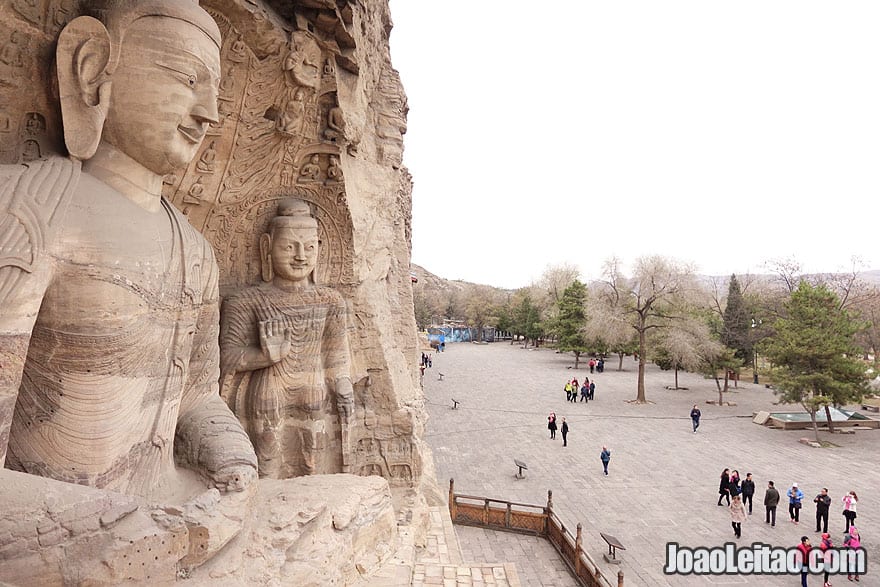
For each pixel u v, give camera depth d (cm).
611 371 4028
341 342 674
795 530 1201
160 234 327
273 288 594
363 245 725
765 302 3938
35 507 225
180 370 350
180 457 367
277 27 445
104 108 299
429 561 724
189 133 328
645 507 1330
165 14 307
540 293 5738
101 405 293
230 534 323
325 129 561
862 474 1598
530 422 2272
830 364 1962
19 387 264
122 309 292
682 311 2928
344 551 447
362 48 569
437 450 1828
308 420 629
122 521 253
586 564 905
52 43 303
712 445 1923
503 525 1142
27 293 253
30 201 262
